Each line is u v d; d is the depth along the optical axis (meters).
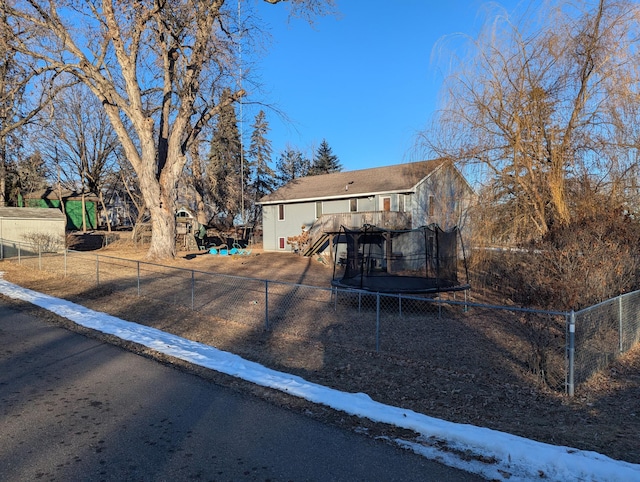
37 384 5.36
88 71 18.97
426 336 8.34
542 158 12.23
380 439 4.04
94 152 43.53
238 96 20.34
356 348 7.41
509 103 12.72
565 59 11.95
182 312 10.25
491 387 5.59
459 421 4.53
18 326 8.54
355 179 27.95
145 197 21.22
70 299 11.80
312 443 3.92
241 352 7.23
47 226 25.22
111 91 18.98
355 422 4.42
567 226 9.93
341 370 6.30
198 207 36.72
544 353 5.93
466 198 14.87
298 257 25.84
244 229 39.62
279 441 3.95
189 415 4.51
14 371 5.82
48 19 18.03
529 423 4.49
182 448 3.77
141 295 12.39
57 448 3.73
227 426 4.25
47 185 49.75
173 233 22.08
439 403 5.06
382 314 10.42
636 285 9.19
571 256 9.11
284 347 7.51
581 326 5.93
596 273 8.58
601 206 11.02
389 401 5.13
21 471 3.35
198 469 3.42
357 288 11.16
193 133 21.27
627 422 4.52
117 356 6.65
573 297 8.30
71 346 7.17
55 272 16.94
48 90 23.00
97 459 3.55
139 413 4.53
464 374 6.09
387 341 7.95
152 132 20.19
